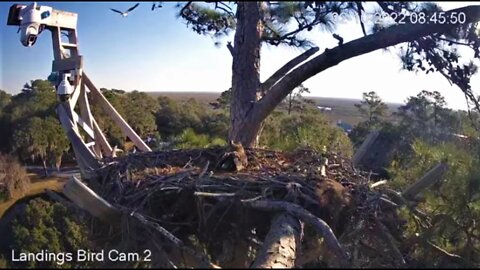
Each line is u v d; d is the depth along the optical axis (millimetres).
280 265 1701
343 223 2305
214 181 2225
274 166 2734
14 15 2838
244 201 2010
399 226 2557
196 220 2111
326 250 2127
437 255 2383
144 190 2150
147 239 1854
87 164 2721
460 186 2486
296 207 1973
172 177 2270
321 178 2373
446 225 2494
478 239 2488
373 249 2387
